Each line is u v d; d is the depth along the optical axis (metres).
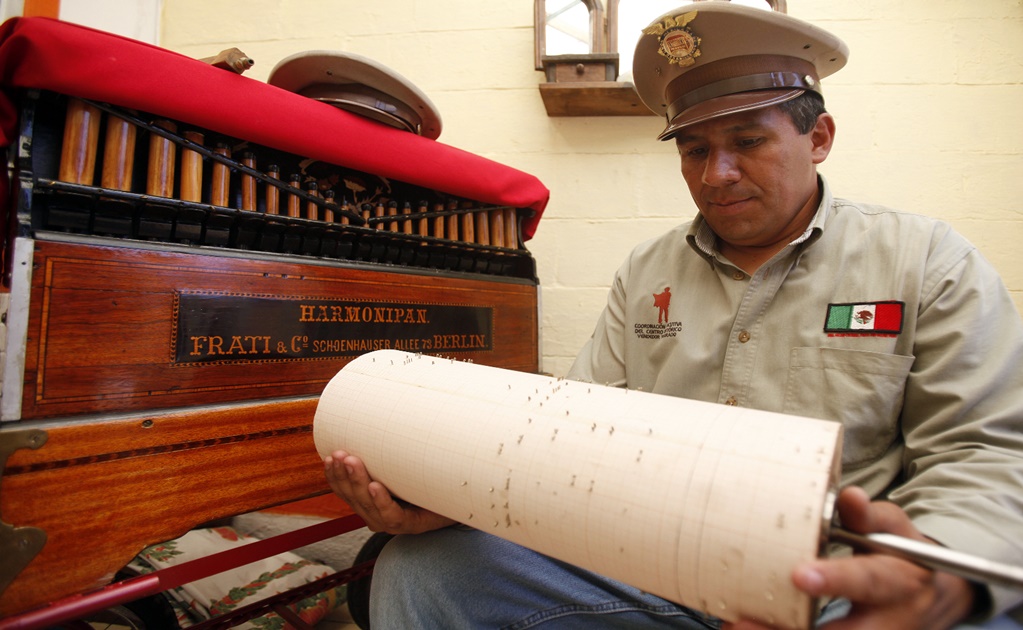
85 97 0.80
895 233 0.88
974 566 0.44
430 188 1.21
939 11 1.69
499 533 0.65
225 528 1.72
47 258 0.74
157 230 0.88
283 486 0.96
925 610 0.48
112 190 0.82
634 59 1.02
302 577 1.51
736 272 0.98
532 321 1.42
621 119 1.83
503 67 1.86
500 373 0.77
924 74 1.69
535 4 1.77
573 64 1.67
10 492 0.70
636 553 0.54
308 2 1.92
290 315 0.98
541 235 1.85
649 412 0.60
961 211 1.67
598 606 0.81
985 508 0.60
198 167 0.92
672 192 1.80
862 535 0.50
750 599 0.49
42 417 0.73
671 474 0.53
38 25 0.75
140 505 0.80
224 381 0.90
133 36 1.85
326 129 1.02
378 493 0.77
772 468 0.50
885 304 0.84
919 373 0.80
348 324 1.06
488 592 0.80
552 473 0.59
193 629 1.04
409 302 1.15
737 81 0.86
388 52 1.90
